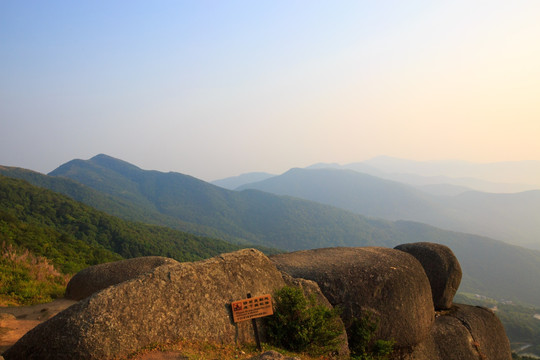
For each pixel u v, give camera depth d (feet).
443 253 45.21
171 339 19.80
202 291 22.65
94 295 19.53
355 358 29.94
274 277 28.73
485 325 44.34
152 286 20.89
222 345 21.45
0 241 66.13
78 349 17.16
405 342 36.29
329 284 35.60
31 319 27.48
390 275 37.22
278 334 24.77
